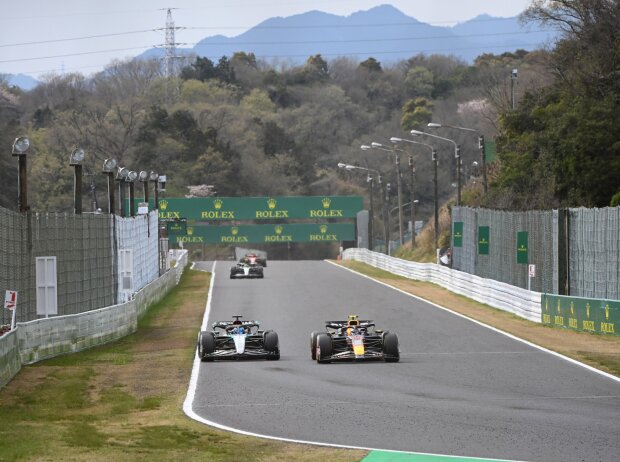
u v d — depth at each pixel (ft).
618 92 349.82
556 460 79.46
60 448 84.94
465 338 185.37
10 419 104.78
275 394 120.26
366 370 141.69
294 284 353.51
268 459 81.56
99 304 214.48
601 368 140.36
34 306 175.73
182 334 204.33
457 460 79.82
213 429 97.30
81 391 127.54
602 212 218.18
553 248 240.53
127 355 168.04
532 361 149.18
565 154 324.60
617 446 84.58
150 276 328.08
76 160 212.84
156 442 89.66
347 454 83.10
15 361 141.08
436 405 108.78
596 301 192.65
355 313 242.78
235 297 299.99
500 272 291.99
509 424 96.07
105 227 221.05
